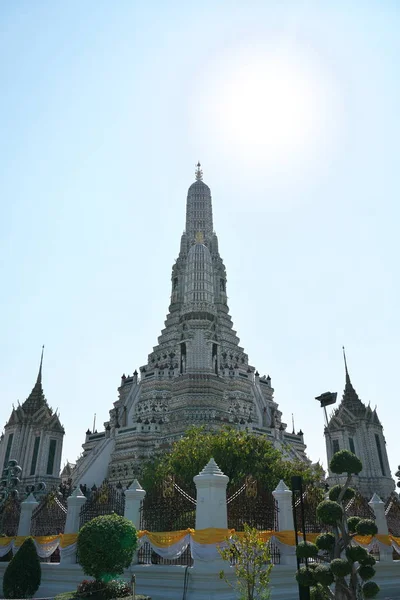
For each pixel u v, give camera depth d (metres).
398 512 43.00
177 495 29.41
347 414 100.19
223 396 114.00
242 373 128.62
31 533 36.53
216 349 126.00
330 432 99.81
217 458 50.00
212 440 52.72
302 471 50.88
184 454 52.16
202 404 107.62
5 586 28.55
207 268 141.50
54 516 35.38
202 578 23.66
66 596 23.25
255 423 120.62
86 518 32.38
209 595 22.92
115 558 23.83
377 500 37.47
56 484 93.38
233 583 24.05
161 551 26.70
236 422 109.44
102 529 24.41
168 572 25.27
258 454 51.44
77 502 32.97
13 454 95.56
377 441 98.88
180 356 124.88
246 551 20.36
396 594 31.92
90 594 23.02
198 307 133.75
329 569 19.05
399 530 41.78
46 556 32.00
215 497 25.42
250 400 124.56
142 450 104.19
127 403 121.88
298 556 20.02
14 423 98.44
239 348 139.88
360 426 98.75
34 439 96.88
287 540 28.31
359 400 102.75
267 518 29.53
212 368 122.00
